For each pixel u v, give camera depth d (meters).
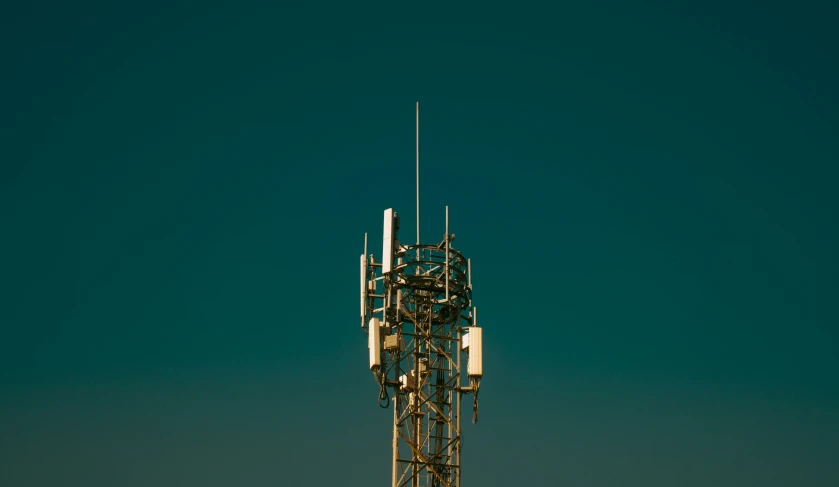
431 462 72.12
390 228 74.06
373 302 74.94
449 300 73.25
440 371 74.31
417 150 77.69
